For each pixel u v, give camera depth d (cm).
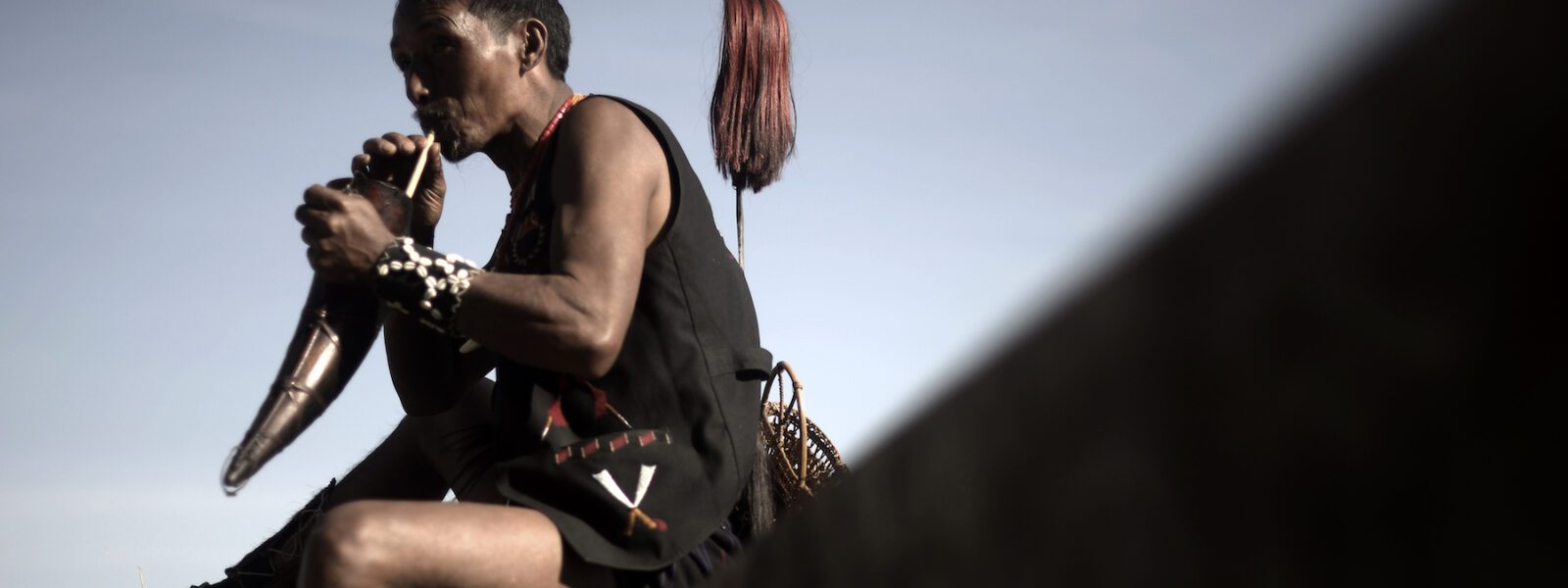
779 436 275
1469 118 25
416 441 276
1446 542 29
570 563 197
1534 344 26
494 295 201
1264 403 31
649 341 214
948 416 46
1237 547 33
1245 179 30
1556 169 25
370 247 205
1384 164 27
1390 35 26
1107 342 36
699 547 212
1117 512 37
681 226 218
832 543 57
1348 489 30
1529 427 26
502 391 223
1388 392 28
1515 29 25
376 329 229
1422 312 27
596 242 204
